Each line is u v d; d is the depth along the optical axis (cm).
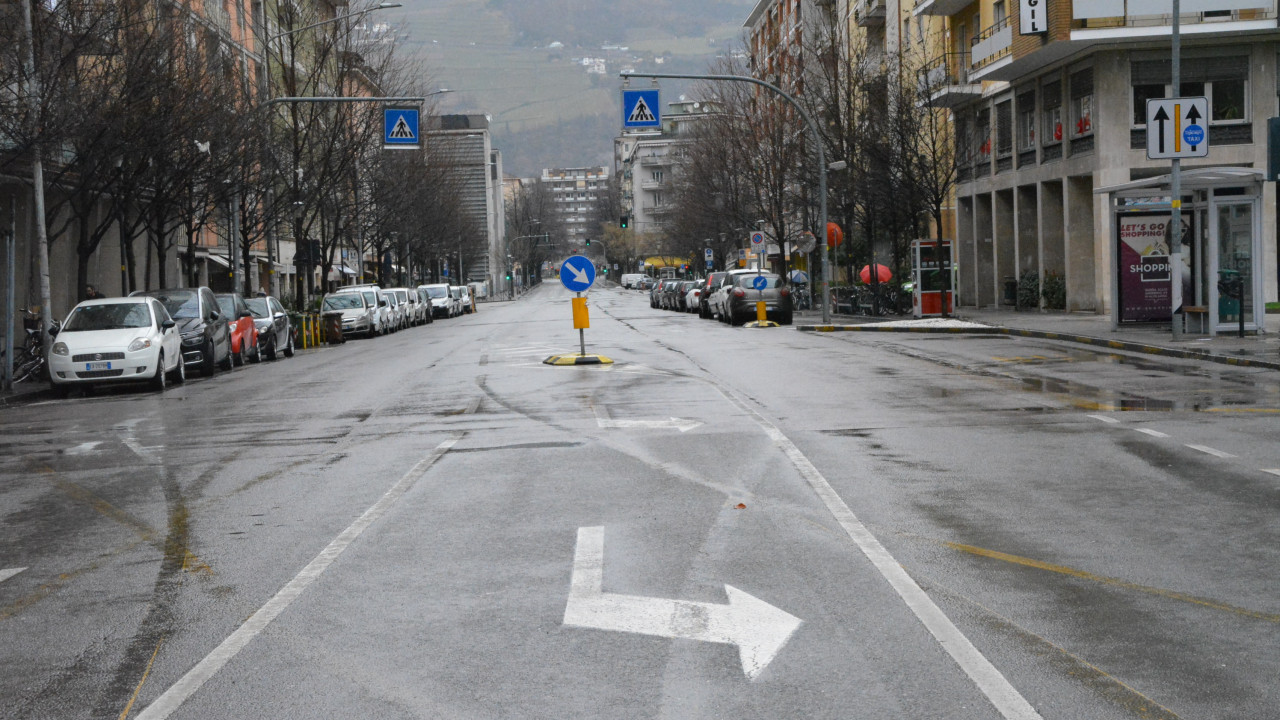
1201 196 2467
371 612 636
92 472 1216
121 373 2292
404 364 2686
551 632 588
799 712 473
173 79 2819
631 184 17712
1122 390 1631
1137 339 2441
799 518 845
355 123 4878
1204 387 1638
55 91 2420
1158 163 3472
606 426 1389
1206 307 2478
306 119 4641
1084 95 3612
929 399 1580
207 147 3088
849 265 4888
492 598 655
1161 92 3469
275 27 5472
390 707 491
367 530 852
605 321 4775
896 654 541
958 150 4259
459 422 1490
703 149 6675
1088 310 3731
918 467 1050
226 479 1123
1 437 1597
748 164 5672
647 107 3403
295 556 779
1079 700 480
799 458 1110
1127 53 3466
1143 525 802
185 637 602
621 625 596
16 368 2606
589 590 665
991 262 4534
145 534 879
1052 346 2564
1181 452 1095
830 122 4656
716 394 1712
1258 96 3416
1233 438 1168
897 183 3853
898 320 3847
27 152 2459
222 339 2830
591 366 2319
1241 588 645
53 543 864
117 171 2812
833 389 1747
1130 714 465
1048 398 1557
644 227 16175
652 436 1291
